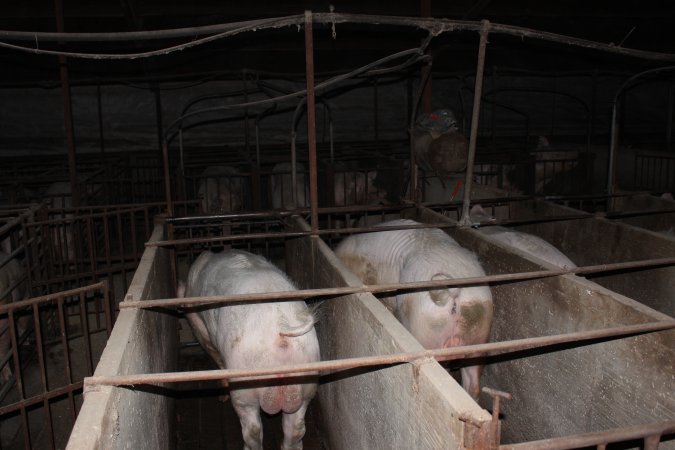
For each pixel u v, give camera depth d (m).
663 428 1.73
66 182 7.74
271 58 9.90
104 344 4.96
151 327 3.13
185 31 3.13
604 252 4.26
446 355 2.10
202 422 3.92
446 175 6.32
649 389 2.54
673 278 3.63
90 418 1.79
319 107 11.30
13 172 8.89
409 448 2.18
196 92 10.84
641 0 8.68
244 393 2.90
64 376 4.50
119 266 5.10
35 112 10.39
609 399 2.77
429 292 3.03
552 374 3.19
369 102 11.39
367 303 2.67
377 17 3.23
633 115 12.12
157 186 9.30
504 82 11.58
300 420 3.05
